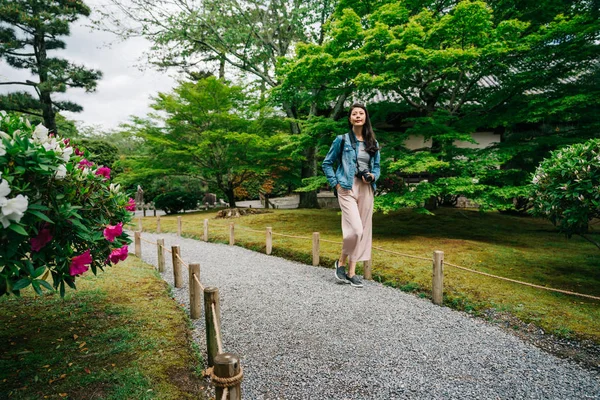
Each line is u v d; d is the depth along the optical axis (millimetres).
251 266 5422
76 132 23594
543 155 7973
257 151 12922
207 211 14977
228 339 2861
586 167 3244
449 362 2508
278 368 2406
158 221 9570
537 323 3062
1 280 1660
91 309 3250
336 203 16031
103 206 2230
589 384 2234
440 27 5707
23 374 2078
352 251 4148
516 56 6504
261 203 18797
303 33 13430
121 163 16922
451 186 6062
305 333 2977
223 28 12680
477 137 12516
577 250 5945
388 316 3354
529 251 5859
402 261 5062
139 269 5043
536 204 3910
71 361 2260
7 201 1403
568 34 5891
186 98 12570
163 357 2355
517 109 6957
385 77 6105
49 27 14281
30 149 1618
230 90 12602
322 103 8438
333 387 2180
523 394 2125
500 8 7480
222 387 1313
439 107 8070
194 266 3254
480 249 5809
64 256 1918
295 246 6383
